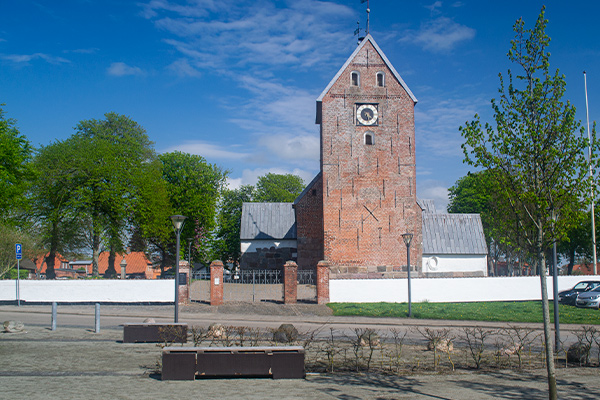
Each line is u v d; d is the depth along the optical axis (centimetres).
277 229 4903
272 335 1923
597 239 4269
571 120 1066
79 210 4716
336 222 3841
